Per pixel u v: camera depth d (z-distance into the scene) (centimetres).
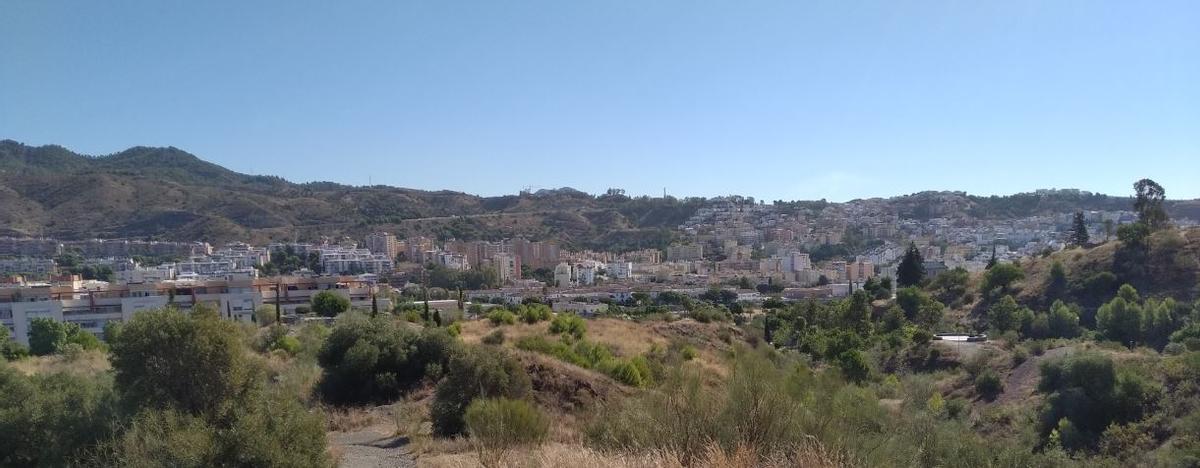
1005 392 3084
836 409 684
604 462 598
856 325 5250
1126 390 2295
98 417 894
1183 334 3809
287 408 814
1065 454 1906
